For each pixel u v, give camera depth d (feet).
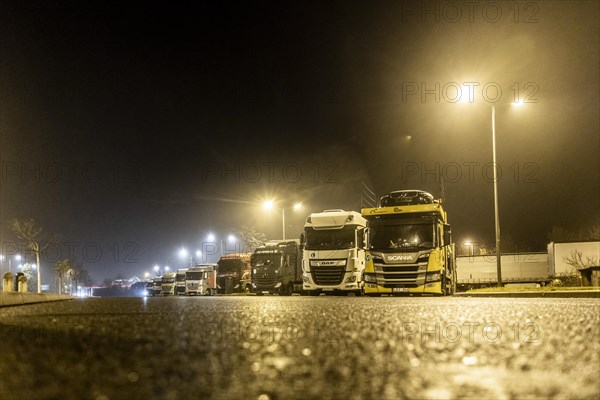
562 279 135.03
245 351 20.07
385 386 13.94
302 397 12.84
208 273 186.60
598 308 44.42
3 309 52.75
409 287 82.99
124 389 13.70
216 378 15.06
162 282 207.82
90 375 15.48
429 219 83.71
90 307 52.03
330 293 109.29
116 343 22.27
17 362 17.70
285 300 69.77
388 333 25.67
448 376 15.24
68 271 262.26
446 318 33.94
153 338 23.97
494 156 102.47
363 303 57.11
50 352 19.85
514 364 17.15
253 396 12.96
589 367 16.70
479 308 44.98
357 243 96.78
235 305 54.08
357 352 19.69
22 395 13.05
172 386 14.05
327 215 98.43
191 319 34.06
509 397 12.84
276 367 16.70
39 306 57.06
